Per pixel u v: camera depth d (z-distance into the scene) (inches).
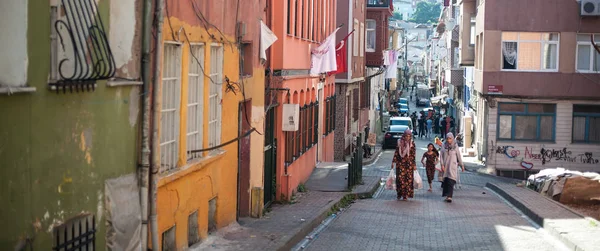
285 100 810.2
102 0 336.8
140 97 378.0
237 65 585.0
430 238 604.1
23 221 276.1
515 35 1444.4
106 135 342.0
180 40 437.4
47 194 292.7
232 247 506.9
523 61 1446.9
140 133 380.5
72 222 313.7
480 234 624.1
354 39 1643.7
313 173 1066.1
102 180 340.5
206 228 514.9
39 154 285.6
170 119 438.3
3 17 268.1
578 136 1450.5
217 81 539.2
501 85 1445.6
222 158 553.3
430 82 4626.0
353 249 554.6
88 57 321.7
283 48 770.2
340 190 916.6
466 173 1467.8
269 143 746.2
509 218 728.3
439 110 3287.4
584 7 1398.9
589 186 832.3
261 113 671.8
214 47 529.3
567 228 610.5
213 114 535.2
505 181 1331.2
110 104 344.8
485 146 1528.1
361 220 708.7
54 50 296.2
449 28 2460.6
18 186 272.2
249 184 652.1
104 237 343.3
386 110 3316.9
